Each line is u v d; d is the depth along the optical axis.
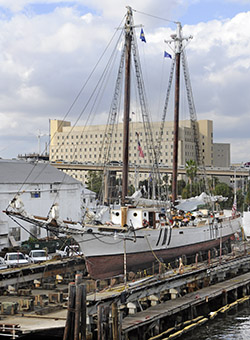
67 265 49.56
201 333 41.16
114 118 60.00
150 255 50.56
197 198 67.81
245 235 83.19
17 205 42.19
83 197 93.19
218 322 44.41
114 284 42.31
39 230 72.88
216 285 51.75
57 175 83.12
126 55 56.81
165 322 42.00
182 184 160.50
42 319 33.69
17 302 36.88
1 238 66.75
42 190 75.44
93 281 43.91
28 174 77.62
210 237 62.38
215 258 60.69
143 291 40.72
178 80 73.00
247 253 64.69
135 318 38.03
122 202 54.31
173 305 42.22
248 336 40.34
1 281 41.88
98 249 45.38
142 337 37.28
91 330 35.31
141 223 49.72
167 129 192.12
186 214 60.47
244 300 51.66
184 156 196.25
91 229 44.66
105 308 33.38
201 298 45.25
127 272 48.16
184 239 55.91
